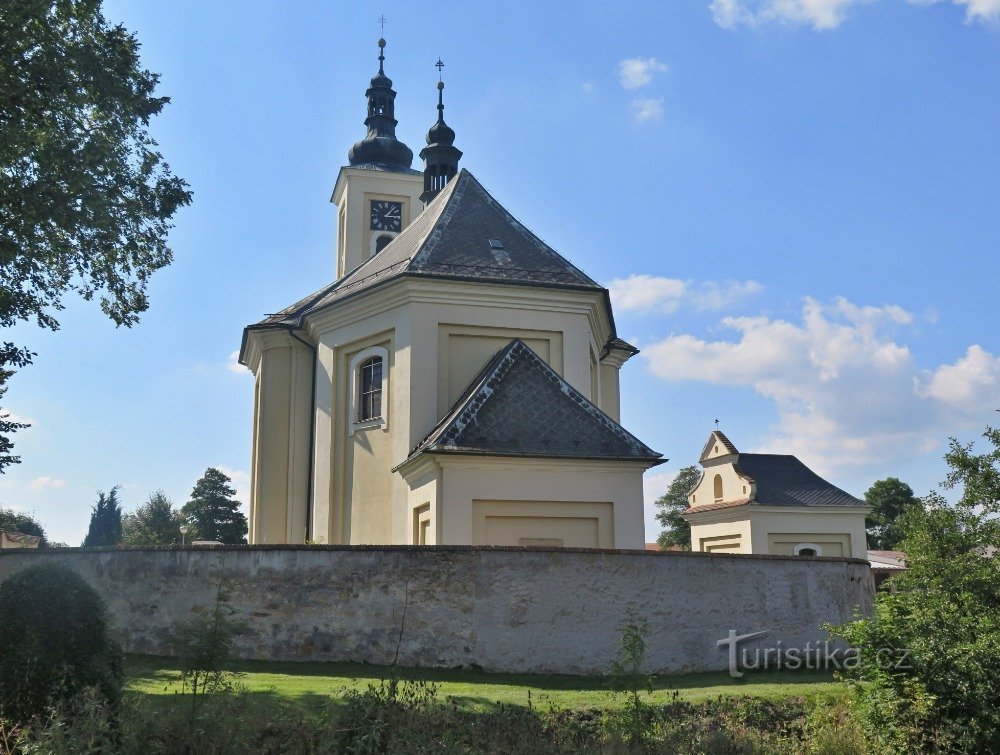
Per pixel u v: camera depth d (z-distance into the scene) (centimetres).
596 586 1484
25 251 1730
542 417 1908
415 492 1969
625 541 1806
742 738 1172
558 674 1430
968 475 1395
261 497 2573
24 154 1623
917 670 1213
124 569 1523
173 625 1477
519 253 2344
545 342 2228
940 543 1356
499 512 1786
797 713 1284
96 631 1035
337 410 2369
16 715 952
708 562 1569
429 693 1171
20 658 979
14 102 1549
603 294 2269
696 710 1255
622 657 1459
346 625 1439
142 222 1853
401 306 2188
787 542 4081
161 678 1283
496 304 2202
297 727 996
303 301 2842
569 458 1795
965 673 1188
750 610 1587
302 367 2634
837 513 4122
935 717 1195
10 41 1552
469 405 1883
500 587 1448
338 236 4128
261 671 1362
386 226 3878
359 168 3875
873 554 4972
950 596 1302
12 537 5406
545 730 1124
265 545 1479
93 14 1720
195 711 972
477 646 1423
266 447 2595
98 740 869
